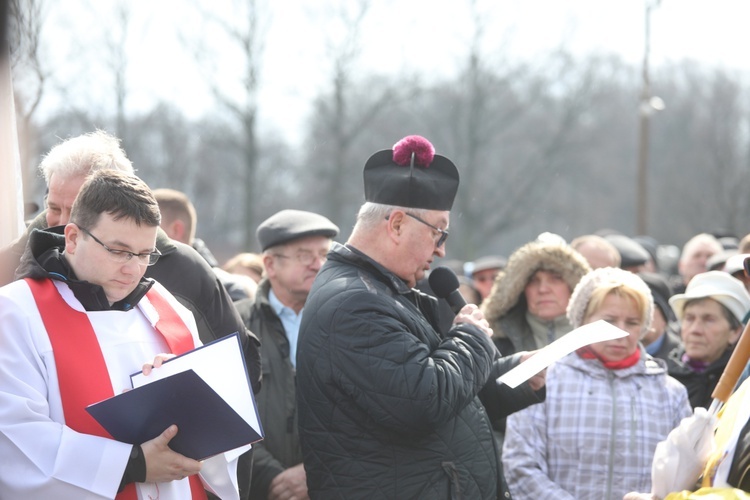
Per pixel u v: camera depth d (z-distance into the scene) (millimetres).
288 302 9430
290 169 67312
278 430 8664
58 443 5383
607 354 8430
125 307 5961
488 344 6953
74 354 5645
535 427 8352
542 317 9914
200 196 65438
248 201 61938
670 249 47969
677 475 5918
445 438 6734
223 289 7270
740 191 88250
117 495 5605
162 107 58938
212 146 61219
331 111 63812
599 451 8133
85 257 5707
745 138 90812
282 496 8336
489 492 6910
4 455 5410
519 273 9922
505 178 75000
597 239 12641
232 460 6207
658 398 8344
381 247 7055
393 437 6633
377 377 6457
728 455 5629
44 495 5344
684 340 9828
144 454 5457
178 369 5688
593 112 78875
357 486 6609
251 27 57250
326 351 6645
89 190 5699
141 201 5695
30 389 5473
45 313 5660
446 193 7102
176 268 6996
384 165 7191
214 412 5398
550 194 77500
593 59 75500
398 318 6730
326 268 7082
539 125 75000
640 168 49406
